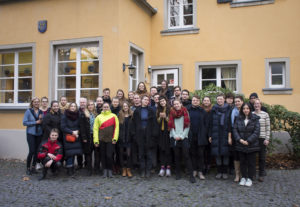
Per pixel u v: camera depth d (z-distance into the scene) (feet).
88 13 22.84
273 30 26.12
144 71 27.63
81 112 17.97
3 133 24.57
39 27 24.00
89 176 17.76
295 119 20.52
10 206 12.42
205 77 28.66
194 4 28.37
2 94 25.96
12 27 24.93
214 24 27.71
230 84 27.81
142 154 17.42
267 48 26.22
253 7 26.66
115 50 22.02
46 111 19.49
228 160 16.87
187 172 18.30
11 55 25.73
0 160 23.47
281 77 26.37
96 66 22.95
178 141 16.61
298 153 21.02
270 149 20.63
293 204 12.44
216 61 27.53
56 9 23.66
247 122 15.61
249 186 15.23
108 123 17.35
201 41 28.04
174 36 28.84
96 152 18.43
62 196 13.76
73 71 23.61
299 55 25.41
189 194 13.94
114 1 22.17
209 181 16.34
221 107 16.89
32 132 18.78
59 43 23.45
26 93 25.03
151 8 28.32
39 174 18.57
